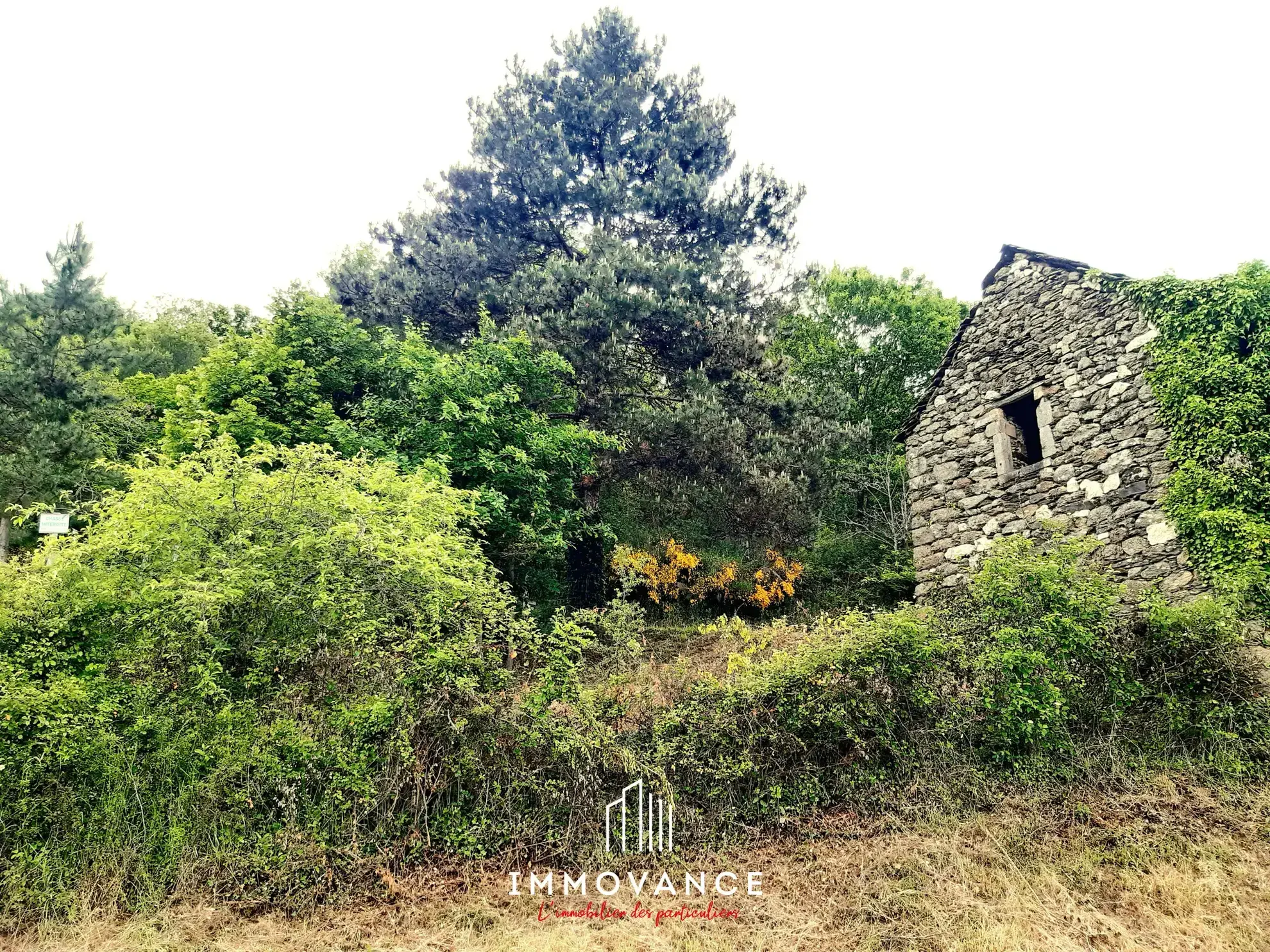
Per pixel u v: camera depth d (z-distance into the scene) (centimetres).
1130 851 496
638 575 1452
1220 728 604
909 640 643
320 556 634
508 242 1636
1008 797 578
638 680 702
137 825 530
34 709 536
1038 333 1032
